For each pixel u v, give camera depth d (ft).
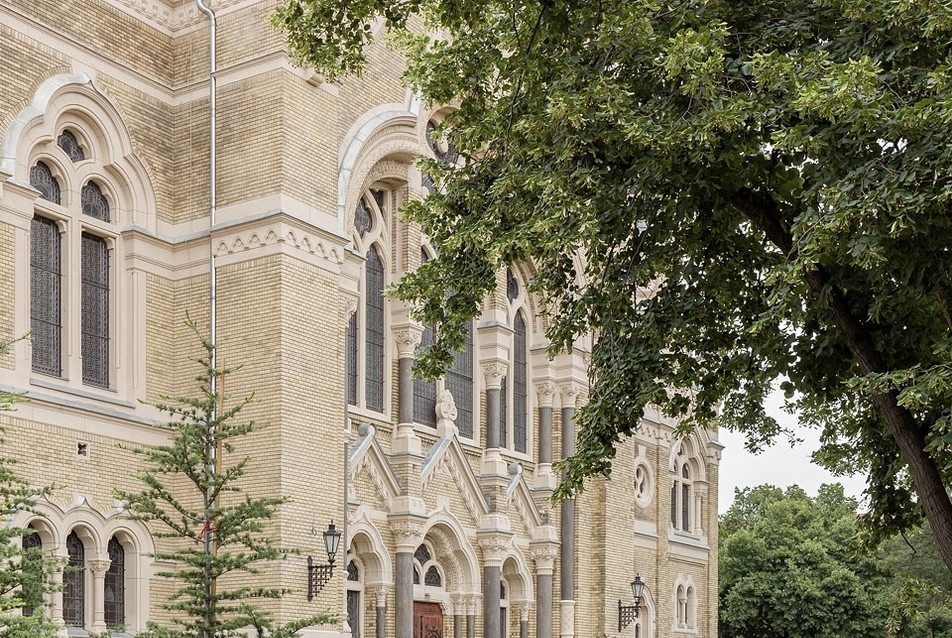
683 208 57.36
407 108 101.91
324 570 85.20
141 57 89.92
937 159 48.14
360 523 96.37
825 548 202.39
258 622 69.41
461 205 64.64
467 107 66.08
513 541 112.68
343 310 93.91
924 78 51.44
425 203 65.46
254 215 87.25
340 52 64.80
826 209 50.39
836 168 50.57
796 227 50.65
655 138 53.11
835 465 65.05
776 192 56.80
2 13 79.87
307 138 89.76
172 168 91.09
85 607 80.64
